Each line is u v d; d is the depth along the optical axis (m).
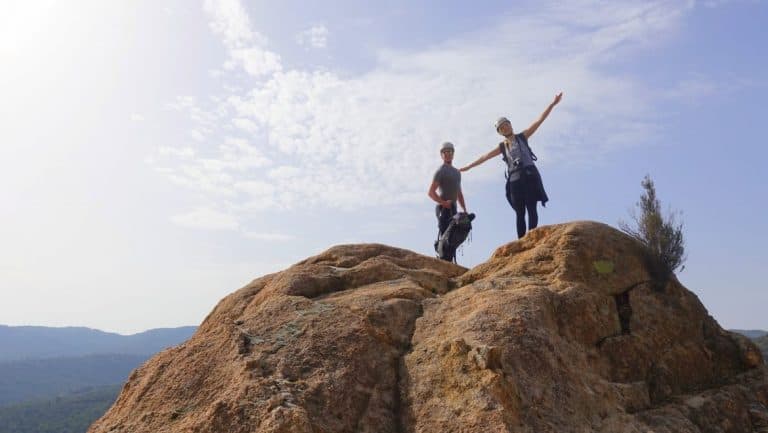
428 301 7.41
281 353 6.22
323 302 7.28
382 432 5.55
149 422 5.94
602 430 5.69
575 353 6.61
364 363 6.12
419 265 9.06
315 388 5.70
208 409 5.64
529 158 10.03
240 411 5.42
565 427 5.40
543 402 5.55
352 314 6.82
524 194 9.90
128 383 7.12
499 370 5.55
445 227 10.91
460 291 7.62
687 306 8.16
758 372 7.87
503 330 6.15
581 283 7.58
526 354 5.91
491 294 7.05
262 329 6.79
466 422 5.19
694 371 7.63
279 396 5.47
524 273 7.97
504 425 5.02
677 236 9.02
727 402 7.16
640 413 6.54
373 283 8.16
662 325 7.75
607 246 8.12
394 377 6.12
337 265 8.84
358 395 5.79
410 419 5.59
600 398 6.18
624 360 7.19
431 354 6.17
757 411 7.26
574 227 8.27
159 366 6.86
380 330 6.54
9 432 87.38
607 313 7.50
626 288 7.91
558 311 7.02
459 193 11.04
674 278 8.46
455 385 5.62
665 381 7.27
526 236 8.76
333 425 5.42
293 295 7.67
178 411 5.93
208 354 6.62
